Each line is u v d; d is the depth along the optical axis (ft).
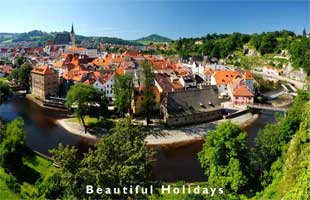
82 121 329.11
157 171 232.73
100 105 351.25
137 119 352.08
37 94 486.79
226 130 173.47
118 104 345.10
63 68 581.53
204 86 493.36
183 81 483.10
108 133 316.81
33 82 494.59
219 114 371.35
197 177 222.69
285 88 597.11
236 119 370.53
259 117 385.09
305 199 129.90
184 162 251.39
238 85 467.93
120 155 125.39
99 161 117.29
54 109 418.10
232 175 167.53
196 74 585.63
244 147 173.88
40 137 307.58
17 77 556.51
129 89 346.33
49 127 338.75
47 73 470.39
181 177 222.48
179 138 306.14
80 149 280.72
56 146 284.20
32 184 209.56
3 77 645.92
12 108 422.00
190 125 340.80
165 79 433.48
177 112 339.16
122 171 112.88
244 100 433.89
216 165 174.19
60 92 499.10
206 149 181.98
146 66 347.15
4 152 218.18
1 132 242.78
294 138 175.94
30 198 182.60
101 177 111.34
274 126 203.51
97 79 446.19
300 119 190.08
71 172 115.65
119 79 347.15
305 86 550.77
